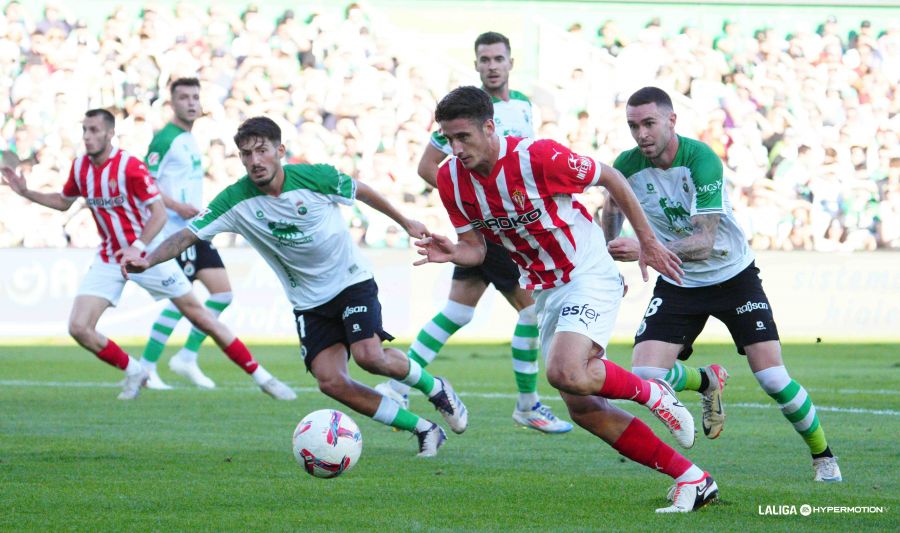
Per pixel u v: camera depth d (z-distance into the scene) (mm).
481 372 45781
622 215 22812
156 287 34844
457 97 17359
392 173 72500
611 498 19281
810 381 41875
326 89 72812
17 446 25875
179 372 40844
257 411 33250
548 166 17688
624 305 61375
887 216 74062
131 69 71188
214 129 71188
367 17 73438
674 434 18219
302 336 25328
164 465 23078
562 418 32125
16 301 58875
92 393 38531
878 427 29297
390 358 24562
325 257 24766
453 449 25812
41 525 16984
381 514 17844
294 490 20141
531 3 74375
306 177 24266
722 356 53094
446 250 18828
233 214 24234
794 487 20359
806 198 74125
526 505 18625
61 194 34844
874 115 75000
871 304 62938
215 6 72375
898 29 75812
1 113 69125
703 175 21141
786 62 75312
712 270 21938
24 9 70188
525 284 19266
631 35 74875
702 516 17500
